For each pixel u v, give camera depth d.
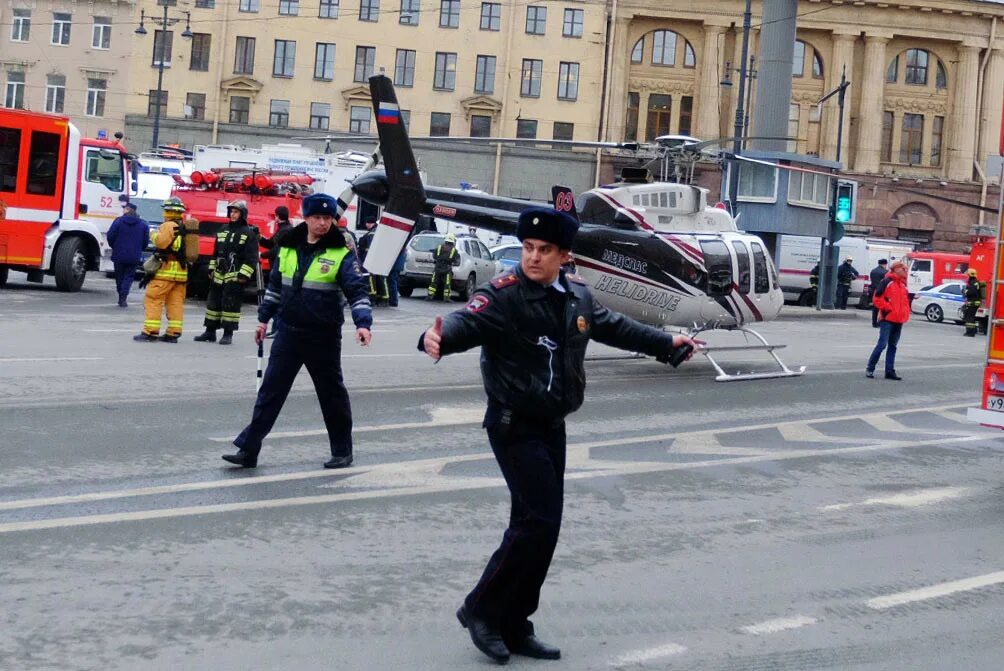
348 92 62.53
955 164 66.88
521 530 5.36
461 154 62.91
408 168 16.20
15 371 13.43
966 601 6.82
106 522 7.39
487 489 8.98
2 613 5.69
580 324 5.39
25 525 7.21
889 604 6.68
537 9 63.00
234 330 18.02
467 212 16.23
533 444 5.39
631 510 8.69
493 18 62.81
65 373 13.50
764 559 7.51
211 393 12.73
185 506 7.91
